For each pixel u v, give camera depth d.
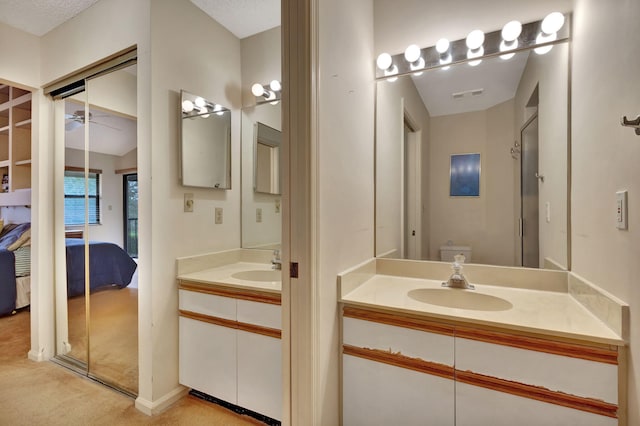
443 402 1.14
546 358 0.99
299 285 1.13
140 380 1.71
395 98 1.77
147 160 1.67
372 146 1.76
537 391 1.00
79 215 2.38
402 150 1.77
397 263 1.74
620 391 0.91
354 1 1.51
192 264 1.88
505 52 1.51
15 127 3.45
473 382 1.09
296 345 1.14
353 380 1.31
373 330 1.26
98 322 2.23
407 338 1.20
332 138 1.27
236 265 2.15
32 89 2.28
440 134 1.72
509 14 1.50
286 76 1.14
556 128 1.39
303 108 1.11
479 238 1.65
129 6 1.76
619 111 0.90
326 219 1.22
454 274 1.53
